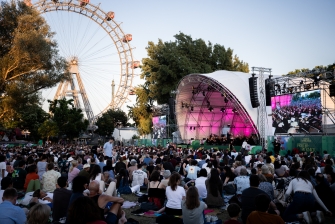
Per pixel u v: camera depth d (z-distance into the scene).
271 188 8.85
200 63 58.81
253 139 33.56
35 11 28.53
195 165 13.75
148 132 62.66
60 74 28.59
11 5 26.78
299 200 8.03
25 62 25.92
